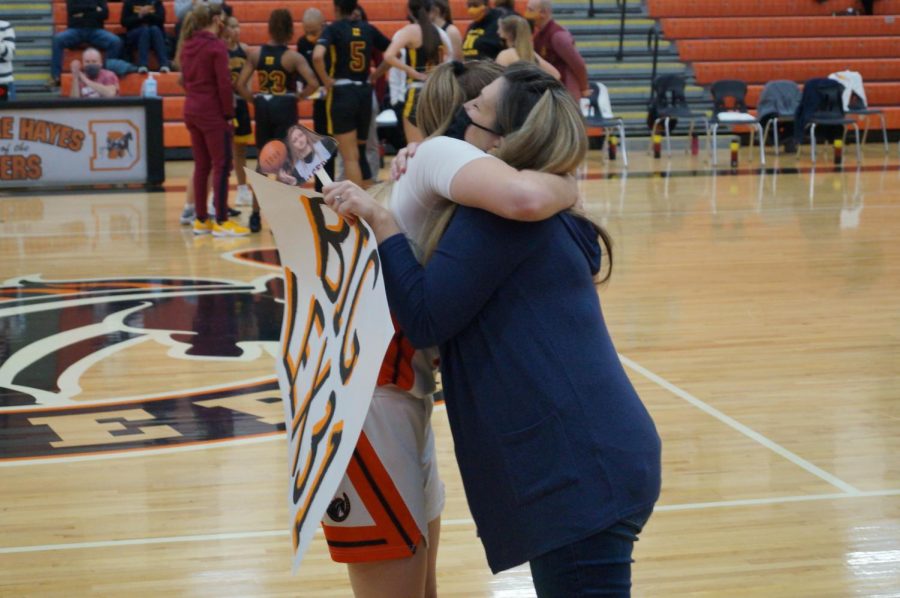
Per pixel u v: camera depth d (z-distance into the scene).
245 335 5.60
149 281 6.93
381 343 1.75
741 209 9.73
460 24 15.40
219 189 8.52
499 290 1.79
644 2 16.44
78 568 2.92
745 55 15.93
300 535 1.88
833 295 6.38
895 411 4.27
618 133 15.15
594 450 1.73
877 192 10.80
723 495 3.42
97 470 3.68
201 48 8.23
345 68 8.79
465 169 1.77
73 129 11.09
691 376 4.78
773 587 2.79
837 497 3.39
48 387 4.71
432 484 2.19
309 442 1.96
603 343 1.82
